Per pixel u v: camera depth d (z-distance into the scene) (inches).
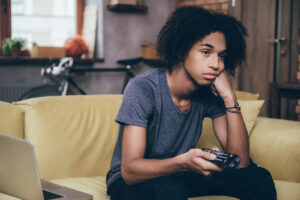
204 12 49.5
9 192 50.6
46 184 54.1
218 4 176.2
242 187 51.1
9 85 172.9
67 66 159.9
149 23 197.2
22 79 175.5
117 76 192.4
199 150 42.5
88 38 191.2
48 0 190.5
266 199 48.6
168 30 51.3
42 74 166.1
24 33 186.5
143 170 44.9
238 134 54.4
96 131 70.1
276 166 67.5
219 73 50.1
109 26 188.4
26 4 185.6
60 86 160.2
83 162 68.3
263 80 165.9
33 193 47.0
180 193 43.4
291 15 160.9
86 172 68.4
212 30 48.2
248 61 167.5
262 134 71.6
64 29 195.9
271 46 163.8
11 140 47.1
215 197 54.6
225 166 41.0
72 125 68.4
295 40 161.2
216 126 58.1
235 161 41.2
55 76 164.9
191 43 48.3
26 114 67.2
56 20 193.5
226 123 57.5
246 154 54.4
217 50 48.4
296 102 161.9
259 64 166.2
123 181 49.9
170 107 51.3
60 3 193.5
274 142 68.6
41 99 69.8
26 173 46.7
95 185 62.2
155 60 184.9
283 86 111.7
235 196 52.2
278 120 75.6
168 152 53.6
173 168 44.0
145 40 196.7
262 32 165.3
